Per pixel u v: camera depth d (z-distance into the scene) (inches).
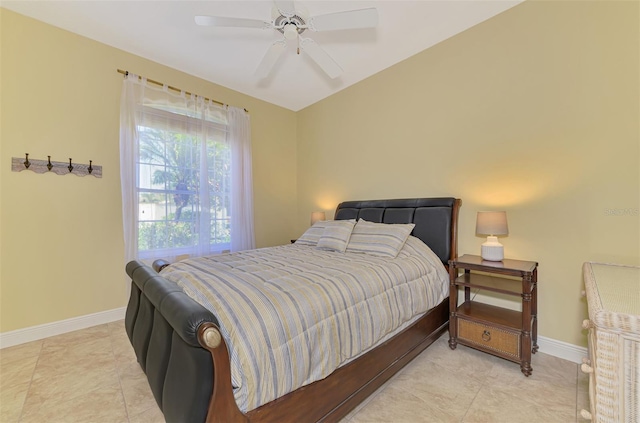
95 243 104.2
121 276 109.7
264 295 49.6
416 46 109.6
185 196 124.1
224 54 113.9
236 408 38.3
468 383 67.9
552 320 81.3
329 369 49.8
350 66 123.7
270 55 88.7
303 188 171.8
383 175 128.3
